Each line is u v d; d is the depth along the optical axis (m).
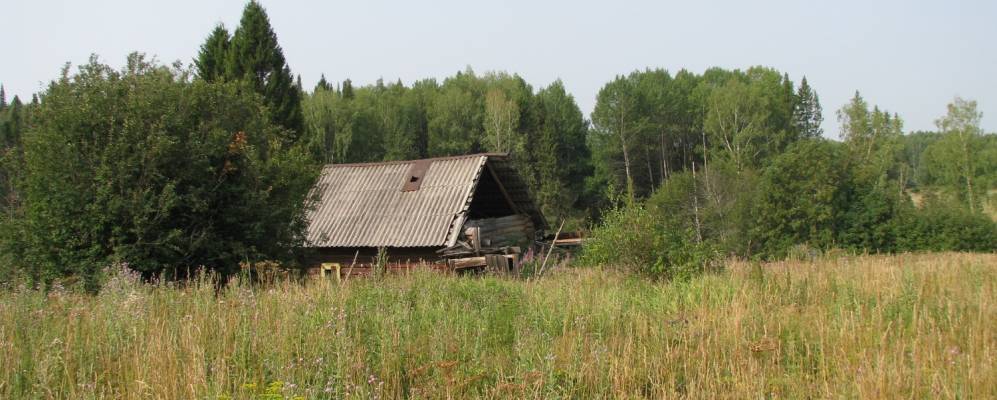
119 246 13.00
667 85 66.00
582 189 61.59
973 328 8.75
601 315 10.07
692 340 8.68
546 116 61.09
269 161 16.00
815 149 30.95
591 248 16.34
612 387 7.14
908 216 31.12
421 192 24.03
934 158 54.66
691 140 65.62
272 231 15.66
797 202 30.47
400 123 64.62
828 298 11.53
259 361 7.23
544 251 26.67
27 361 7.02
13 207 14.64
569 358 7.67
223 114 15.71
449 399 6.58
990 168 51.25
